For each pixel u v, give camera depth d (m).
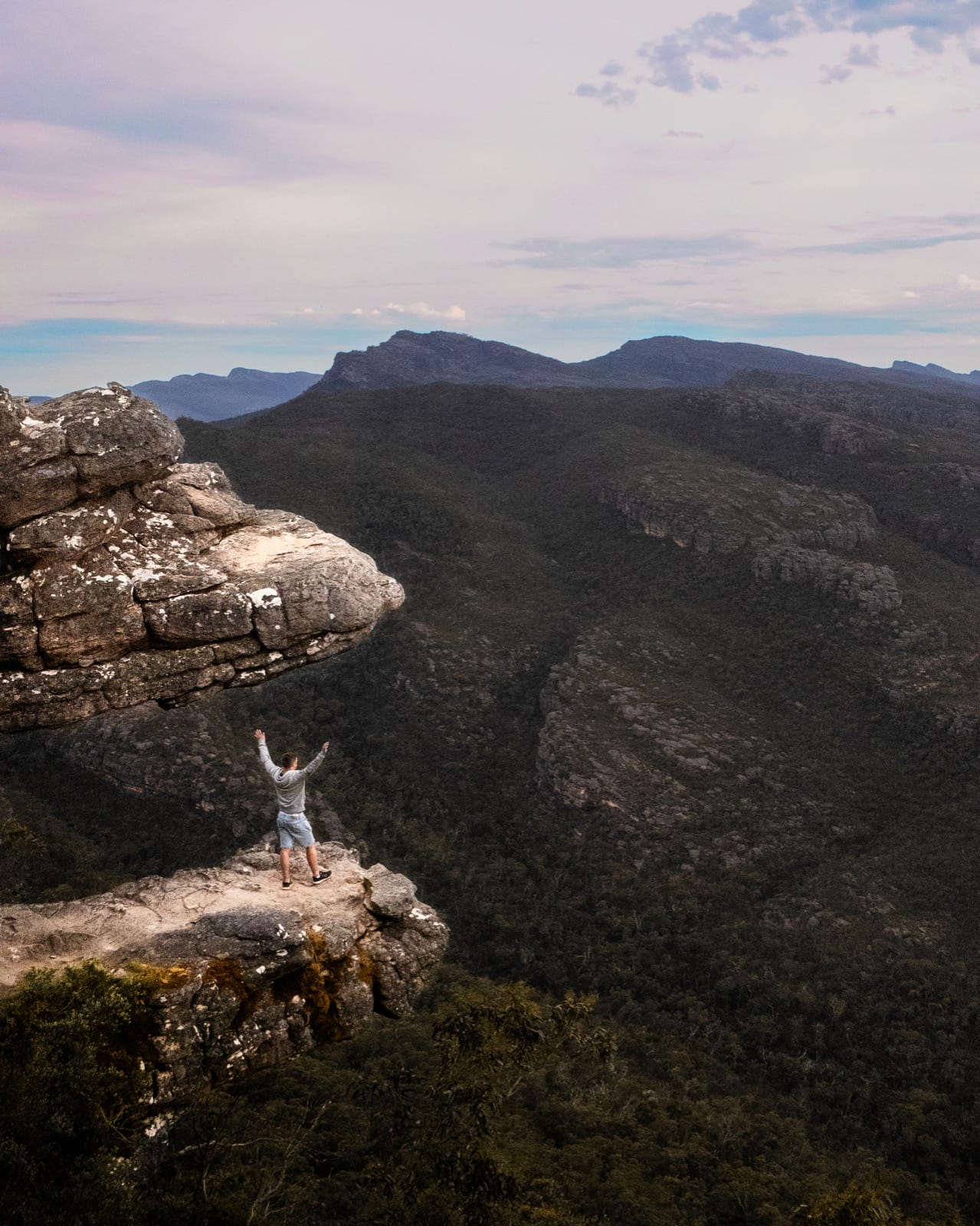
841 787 103.12
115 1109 9.78
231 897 12.45
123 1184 9.74
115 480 11.64
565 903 87.56
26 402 11.65
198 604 11.44
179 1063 10.27
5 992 10.16
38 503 10.99
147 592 11.32
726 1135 48.81
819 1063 66.00
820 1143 56.91
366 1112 30.91
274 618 11.84
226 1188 15.94
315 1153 26.58
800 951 77.38
